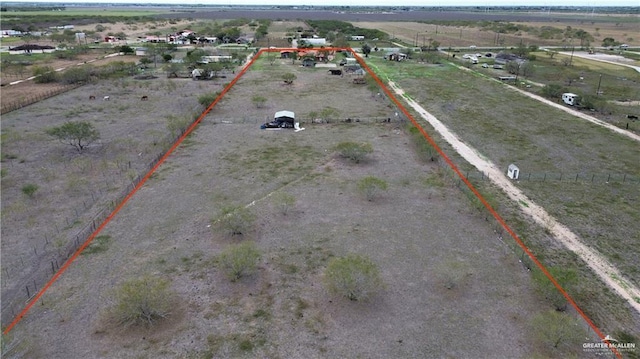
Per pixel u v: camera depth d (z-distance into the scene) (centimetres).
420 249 2623
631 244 2728
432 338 1927
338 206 3159
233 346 1869
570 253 2612
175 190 3391
